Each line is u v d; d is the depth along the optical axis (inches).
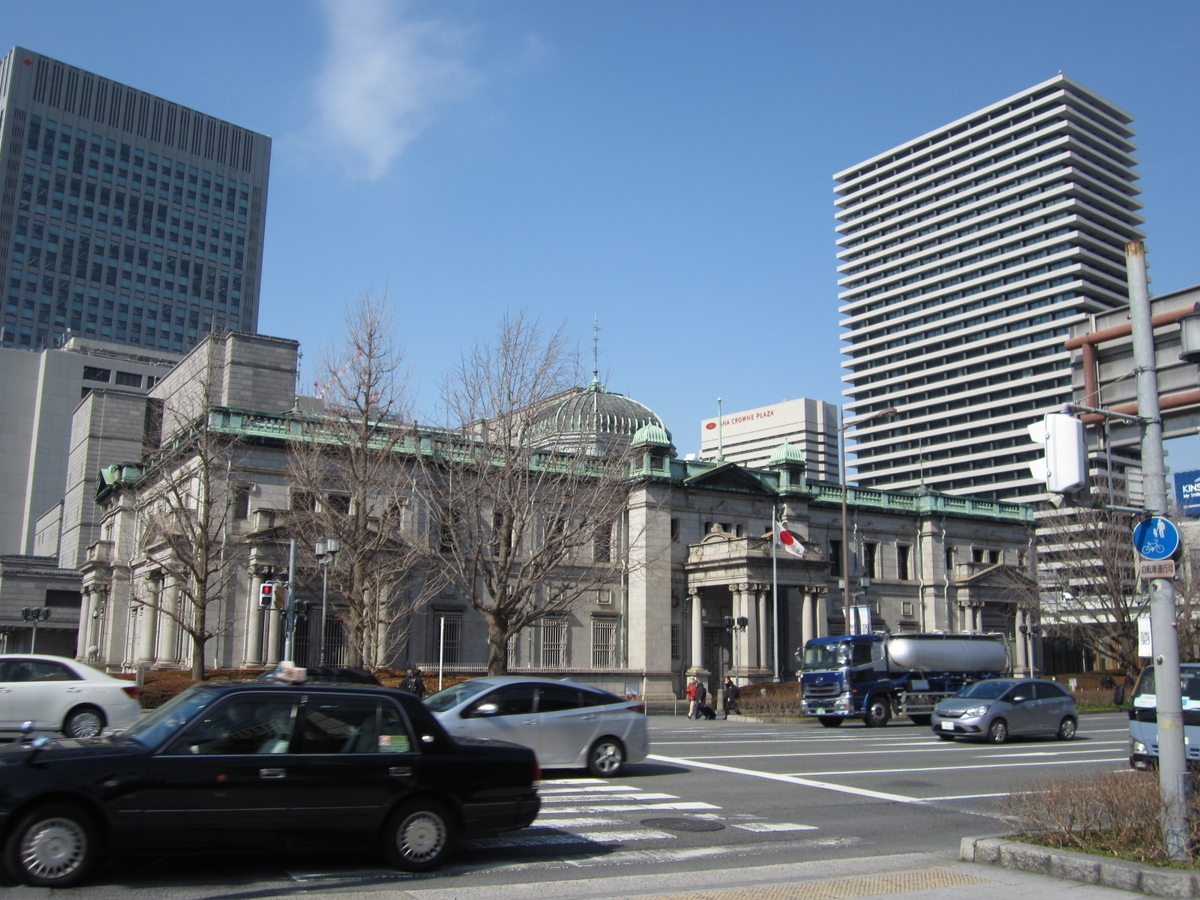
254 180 6200.8
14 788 379.2
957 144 6427.2
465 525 1509.6
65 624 2957.7
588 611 2177.7
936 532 2785.4
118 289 5511.8
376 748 435.8
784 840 542.0
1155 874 396.8
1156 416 452.4
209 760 403.9
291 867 440.8
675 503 2325.3
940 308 6230.3
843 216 7007.9
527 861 474.6
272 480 1868.8
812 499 2546.8
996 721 1111.0
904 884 418.0
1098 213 5792.3
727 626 2206.0
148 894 385.4
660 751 981.2
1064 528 2347.4
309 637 1829.5
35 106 5354.3
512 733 724.7
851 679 1478.8
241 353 2332.7
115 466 2412.6
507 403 1481.3
